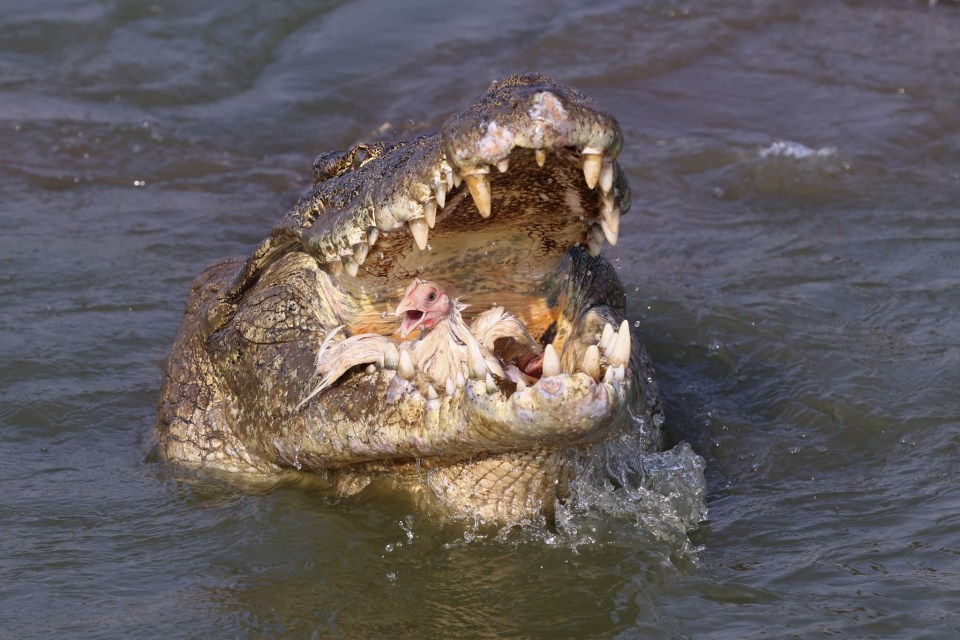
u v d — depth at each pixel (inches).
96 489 851.4
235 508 814.5
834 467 879.1
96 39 2015.3
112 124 1748.3
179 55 1995.6
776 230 1422.2
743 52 2038.6
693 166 1630.2
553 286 796.6
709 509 813.2
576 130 609.9
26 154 1642.5
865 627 661.9
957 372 1002.7
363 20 2142.0
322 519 787.4
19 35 2006.6
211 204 1521.9
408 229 715.4
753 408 980.6
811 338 1092.5
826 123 1760.6
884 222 1428.4
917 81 1913.1
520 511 759.7
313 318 813.9
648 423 838.5
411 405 687.7
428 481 762.2
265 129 1781.5
